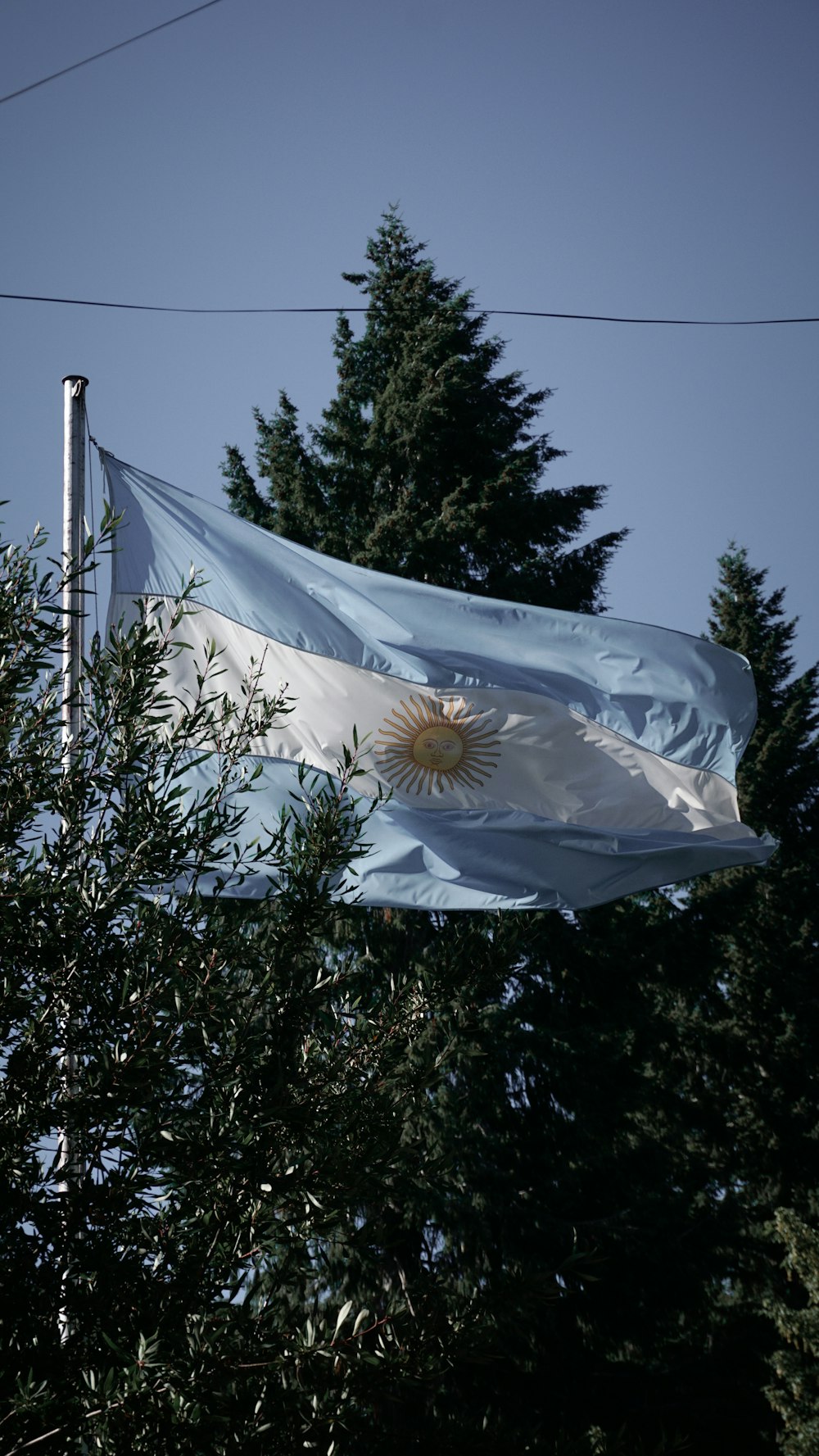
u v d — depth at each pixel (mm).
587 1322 17672
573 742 10094
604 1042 18547
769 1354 20141
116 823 6078
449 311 23703
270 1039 6062
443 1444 5309
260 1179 5457
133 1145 5555
